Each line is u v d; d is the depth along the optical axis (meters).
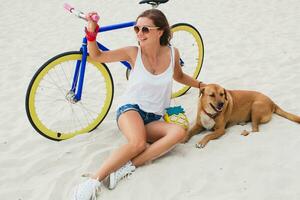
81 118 3.95
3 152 3.33
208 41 6.08
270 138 3.27
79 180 2.89
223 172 2.88
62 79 4.92
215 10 7.84
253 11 7.54
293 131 3.34
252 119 3.47
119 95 4.45
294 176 2.78
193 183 2.78
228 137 3.36
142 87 3.12
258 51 5.48
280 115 3.61
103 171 2.79
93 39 3.04
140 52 3.14
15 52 6.02
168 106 3.38
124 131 3.05
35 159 3.19
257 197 2.60
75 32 6.98
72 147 3.33
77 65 3.42
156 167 2.95
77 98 3.45
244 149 3.14
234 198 2.60
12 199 2.75
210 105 3.28
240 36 6.18
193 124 3.67
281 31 6.25
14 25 7.49
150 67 3.15
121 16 7.81
